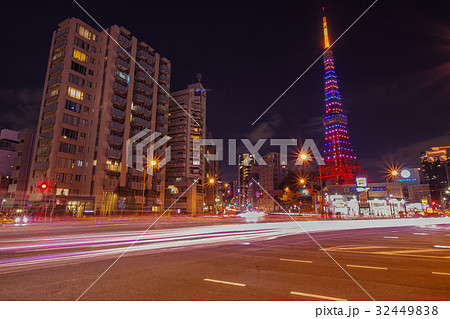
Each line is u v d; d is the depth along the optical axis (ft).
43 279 20.01
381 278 19.97
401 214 206.90
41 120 161.68
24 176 163.22
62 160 152.15
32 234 54.13
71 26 164.45
